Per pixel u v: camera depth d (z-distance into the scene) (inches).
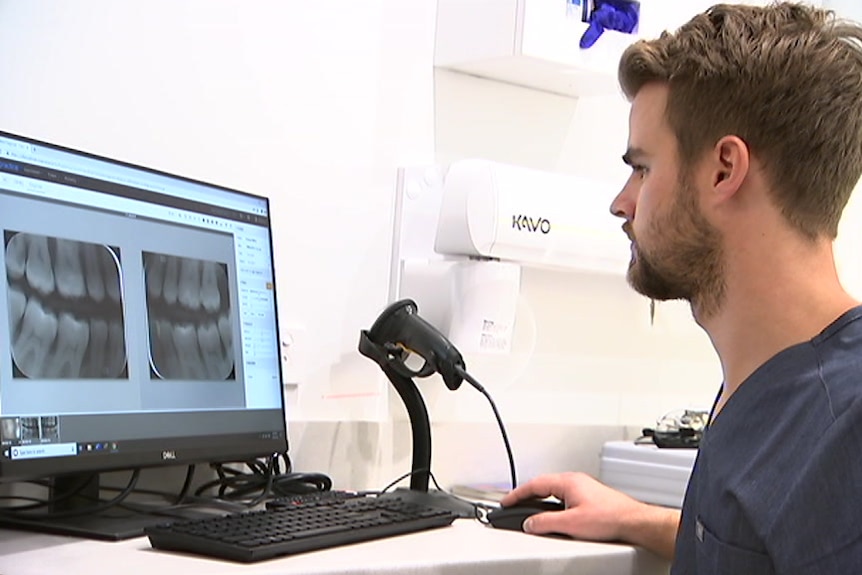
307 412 69.4
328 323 70.5
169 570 40.1
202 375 57.5
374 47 72.9
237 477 61.4
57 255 49.8
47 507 54.2
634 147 48.9
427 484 67.8
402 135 74.4
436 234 72.6
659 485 73.0
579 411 85.0
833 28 46.5
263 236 63.5
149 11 62.8
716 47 46.1
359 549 46.5
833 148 44.9
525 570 48.0
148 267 54.9
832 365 41.9
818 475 39.0
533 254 74.0
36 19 58.6
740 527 41.9
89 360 50.6
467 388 77.1
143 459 52.7
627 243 79.7
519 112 81.6
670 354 91.6
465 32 74.6
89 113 60.6
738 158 45.1
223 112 65.9
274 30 68.1
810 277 45.0
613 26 77.1
